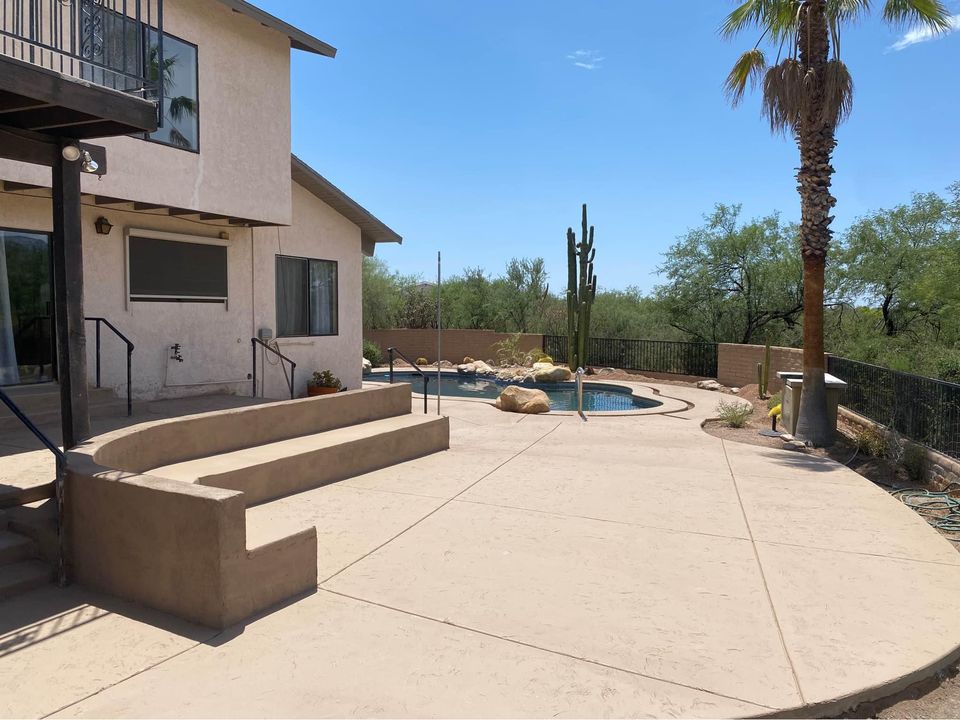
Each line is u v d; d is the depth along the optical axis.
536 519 6.68
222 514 4.18
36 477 5.76
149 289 11.15
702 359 22.50
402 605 4.64
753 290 26.94
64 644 4.00
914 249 21.72
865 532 6.39
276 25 11.45
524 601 4.73
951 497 8.13
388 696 3.52
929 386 9.40
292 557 4.75
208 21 10.73
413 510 6.92
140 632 4.17
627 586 5.03
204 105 10.69
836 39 11.29
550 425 13.08
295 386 14.39
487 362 28.14
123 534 4.59
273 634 4.18
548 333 30.89
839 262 24.00
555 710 3.43
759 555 5.73
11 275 9.31
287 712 3.35
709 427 13.20
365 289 30.89
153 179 9.85
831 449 11.02
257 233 13.22
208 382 12.27
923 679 3.90
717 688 3.66
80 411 5.79
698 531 6.36
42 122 5.64
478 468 8.97
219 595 4.21
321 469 7.91
